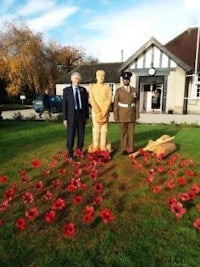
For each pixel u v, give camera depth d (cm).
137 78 2717
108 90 707
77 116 700
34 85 3891
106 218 350
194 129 1257
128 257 324
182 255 328
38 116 2261
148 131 1192
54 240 360
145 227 388
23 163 688
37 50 3869
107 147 739
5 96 4138
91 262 318
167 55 2567
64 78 3691
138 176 581
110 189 516
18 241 358
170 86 2598
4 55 3797
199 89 2611
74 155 710
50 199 473
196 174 592
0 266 314
